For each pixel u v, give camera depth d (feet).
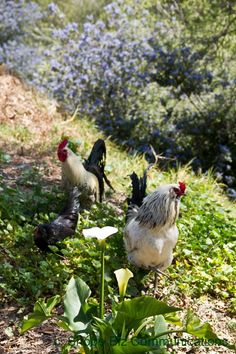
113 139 19.97
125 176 15.20
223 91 21.54
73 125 18.17
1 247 10.44
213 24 21.36
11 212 11.43
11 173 14.15
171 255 9.55
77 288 7.10
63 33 21.63
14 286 9.35
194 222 12.14
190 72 20.93
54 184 13.82
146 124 20.83
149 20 22.76
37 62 21.84
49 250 10.23
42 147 15.98
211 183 17.40
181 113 21.57
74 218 10.66
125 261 10.32
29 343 8.25
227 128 21.24
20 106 17.84
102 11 28.35
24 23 24.29
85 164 12.80
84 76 20.36
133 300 6.48
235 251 11.57
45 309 6.74
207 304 9.80
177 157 20.45
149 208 9.16
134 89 20.99
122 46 20.76
